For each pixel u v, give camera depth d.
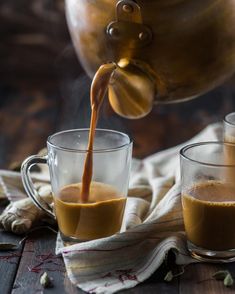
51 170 0.74
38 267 0.72
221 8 0.76
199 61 0.78
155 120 2.04
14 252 0.75
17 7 2.27
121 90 0.76
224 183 0.71
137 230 0.72
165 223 0.74
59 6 2.26
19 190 0.88
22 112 2.13
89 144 0.74
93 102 0.73
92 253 0.70
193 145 0.74
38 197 0.78
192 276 0.70
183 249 0.73
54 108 2.15
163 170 0.97
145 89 0.77
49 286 0.68
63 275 0.70
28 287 0.68
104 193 0.73
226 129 0.78
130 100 0.76
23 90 2.30
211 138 0.96
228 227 0.70
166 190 0.84
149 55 0.77
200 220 0.71
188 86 0.80
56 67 2.30
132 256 0.72
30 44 2.29
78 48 0.83
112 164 0.73
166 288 0.68
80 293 0.67
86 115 2.08
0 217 0.80
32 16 2.27
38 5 2.26
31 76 2.32
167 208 0.75
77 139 0.77
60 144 0.76
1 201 0.87
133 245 0.72
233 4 0.77
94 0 0.77
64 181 0.74
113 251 0.71
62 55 2.29
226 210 0.70
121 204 0.74
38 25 2.28
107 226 0.74
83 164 0.73
